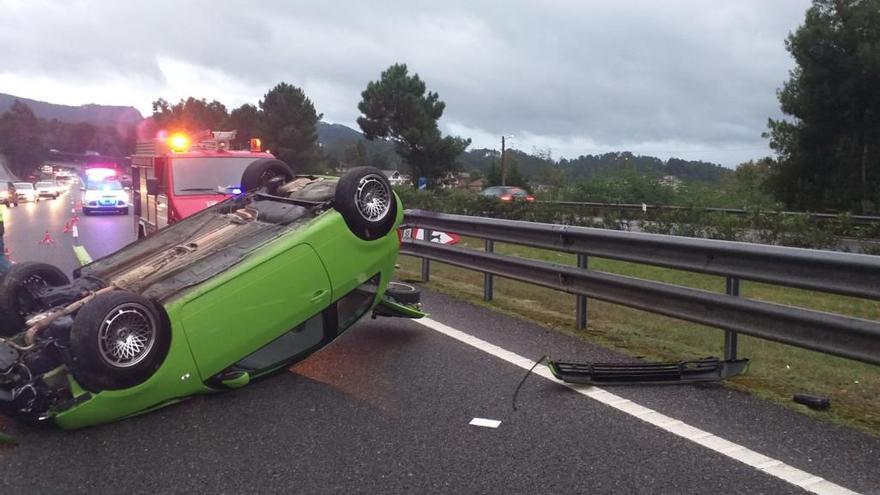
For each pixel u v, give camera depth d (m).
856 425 4.51
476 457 4.11
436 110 48.84
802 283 5.07
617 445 4.25
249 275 4.90
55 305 5.28
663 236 6.13
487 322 7.52
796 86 34.91
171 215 10.31
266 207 5.96
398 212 5.80
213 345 4.74
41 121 173.12
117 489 3.78
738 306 5.44
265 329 5.00
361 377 5.61
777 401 4.96
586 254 7.07
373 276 5.75
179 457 4.16
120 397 4.40
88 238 20.14
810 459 4.00
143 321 4.42
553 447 4.23
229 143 12.25
